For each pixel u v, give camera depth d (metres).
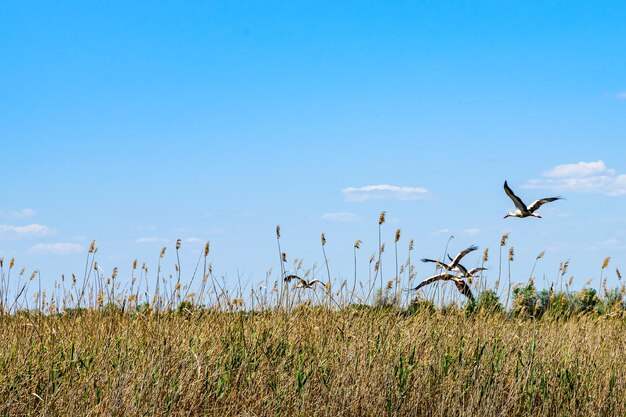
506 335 10.16
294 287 10.01
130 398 7.52
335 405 8.17
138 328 9.19
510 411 8.97
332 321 9.66
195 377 8.14
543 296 11.95
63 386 7.76
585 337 10.69
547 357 9.81
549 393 9.15
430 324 9.93
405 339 9.42
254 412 7.98
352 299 10.09
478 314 10.62
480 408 8.51
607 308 12.22
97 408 7.37
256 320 9.66
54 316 9.75
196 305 9.73
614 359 10.06
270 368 8.62
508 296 11.09
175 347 8.49
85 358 8.34
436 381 8.85
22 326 9.18
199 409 7.93
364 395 8.37
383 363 8.77
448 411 8.38
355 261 10.11
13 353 8.30
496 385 8.92
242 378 8.31
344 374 8.55
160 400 7.68
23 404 7.45
